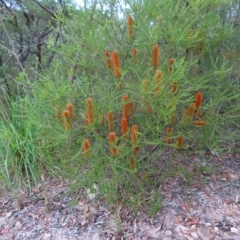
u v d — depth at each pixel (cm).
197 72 238
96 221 233
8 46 394
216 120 219
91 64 204
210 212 230
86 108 188
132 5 202
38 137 231
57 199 257
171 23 199
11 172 279
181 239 211
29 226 234
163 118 192
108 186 220
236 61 258
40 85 227
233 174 267
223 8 266
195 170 265
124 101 189
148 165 242
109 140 187
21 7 377
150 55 203
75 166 228
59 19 213
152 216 229
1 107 294
